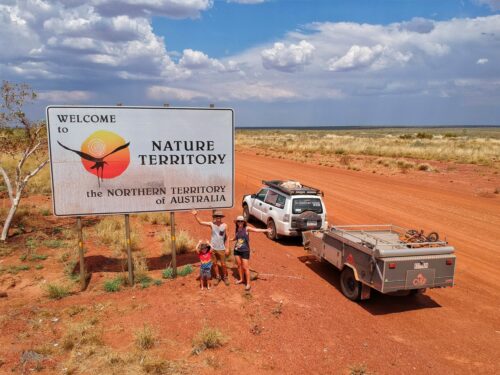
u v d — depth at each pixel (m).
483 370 5.80
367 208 17.06
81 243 7.81
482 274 9.88
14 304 7.05
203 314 6.79
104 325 6.38
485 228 14.10
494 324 7.30
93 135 8.03
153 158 8.45
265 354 5.75
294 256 10.87
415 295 8.59
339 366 5.60
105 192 8.18
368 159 36.16
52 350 5.62
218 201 9.02
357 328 6.82
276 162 35.00
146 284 8.08
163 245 10.42
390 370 5.61
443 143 54.44
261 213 13.31
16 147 11.32
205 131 8.74
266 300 7.48
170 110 8.45
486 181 24.38
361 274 7.70
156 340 5.96
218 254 8.19
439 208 17.16
